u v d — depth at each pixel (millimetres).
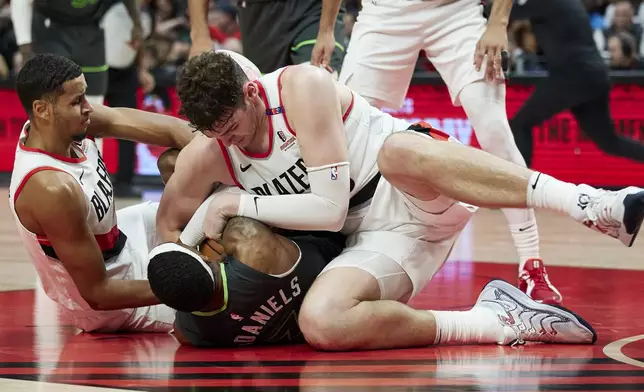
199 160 5418
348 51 7406
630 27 17234
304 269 5246
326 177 5121
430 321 5234
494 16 6797
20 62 17750
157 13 18297
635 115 15359
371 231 5504
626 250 10117
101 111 5980
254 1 8234
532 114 13820
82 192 5297
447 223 5492
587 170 15695
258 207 5219
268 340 5383
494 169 4895
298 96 5105
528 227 6762
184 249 4957
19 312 6438
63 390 4176
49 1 13094
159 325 5906
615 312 6312
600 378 4414
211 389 4211
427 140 5035
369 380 4391
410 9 7051
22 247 10086
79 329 5938
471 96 6906
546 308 5336
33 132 5312
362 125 5457
